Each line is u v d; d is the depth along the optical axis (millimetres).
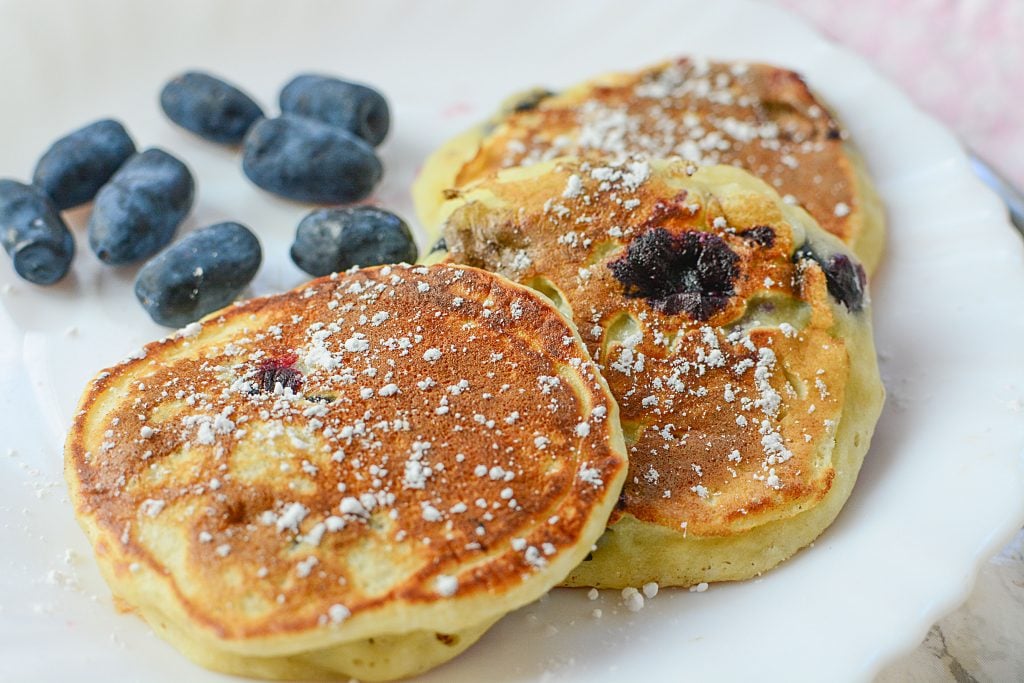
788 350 184
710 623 171
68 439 175
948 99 271
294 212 228
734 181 196
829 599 170
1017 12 267
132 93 247
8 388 199
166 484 168
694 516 173
